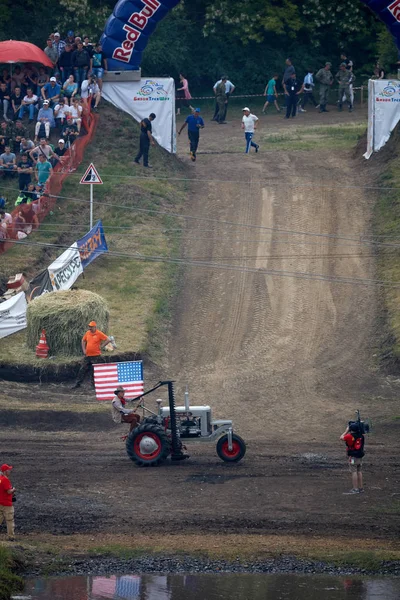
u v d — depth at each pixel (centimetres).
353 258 9750
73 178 10900
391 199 10638
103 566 4134
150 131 11175
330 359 8156
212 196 11075
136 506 5003
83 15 14800
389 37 15512
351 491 5262
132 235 10106
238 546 4384
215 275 9594
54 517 4800
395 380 7769
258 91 16500
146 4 11356
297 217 10550
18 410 6862
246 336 8588
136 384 7294
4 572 3881
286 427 6881
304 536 4562
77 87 11512
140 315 8706
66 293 8119
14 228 9656
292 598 3750
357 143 12350
